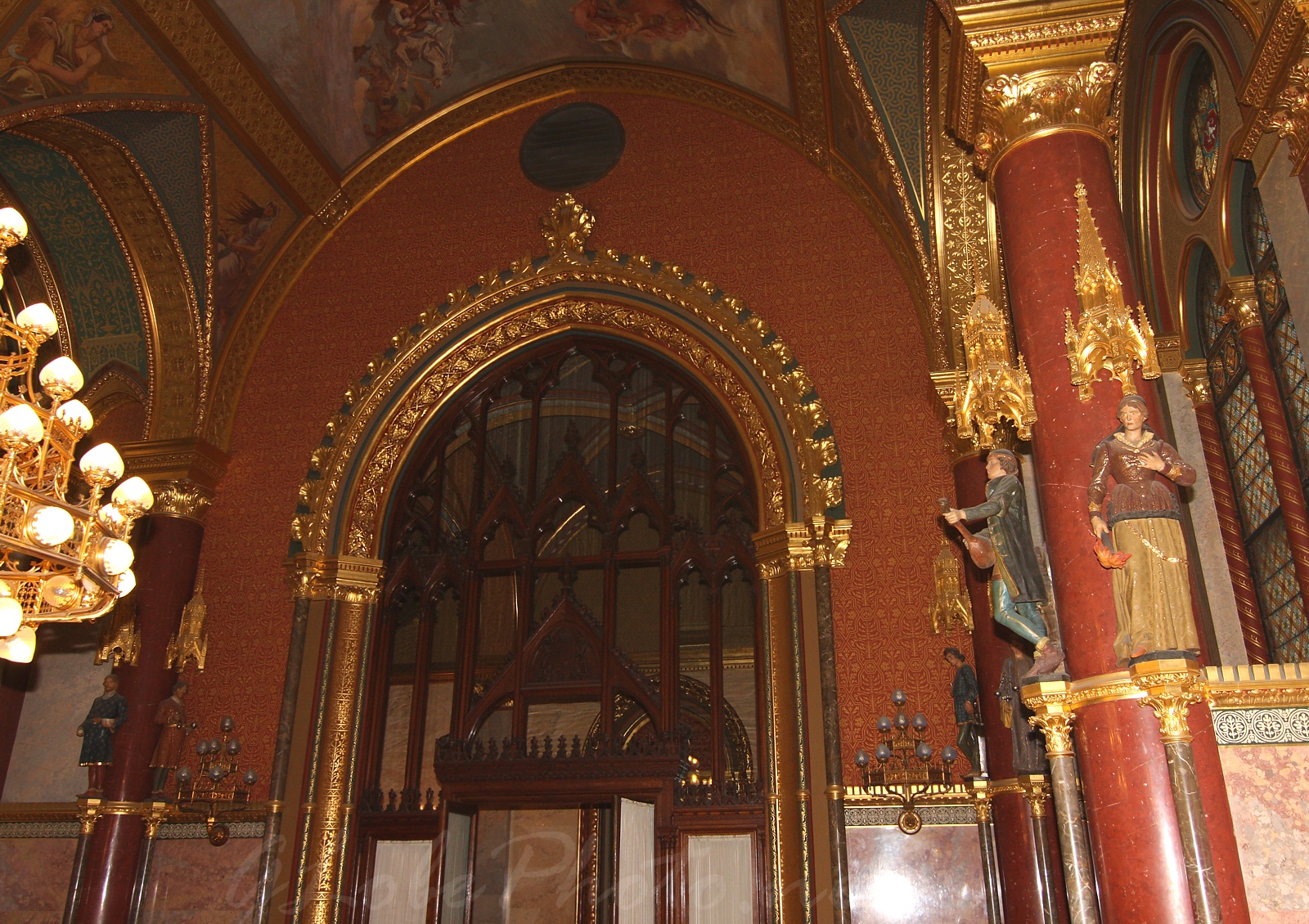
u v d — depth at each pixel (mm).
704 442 14453
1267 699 5770
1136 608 5699
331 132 13336
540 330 13164
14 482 6082
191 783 11422
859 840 9992
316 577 12188
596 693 11836
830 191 12703
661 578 12102
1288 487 7844
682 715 16078
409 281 13531
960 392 6988
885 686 10516
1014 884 8984
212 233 12945
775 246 12594
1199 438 9562
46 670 13102
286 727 11539
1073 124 7012
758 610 11312
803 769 10266
